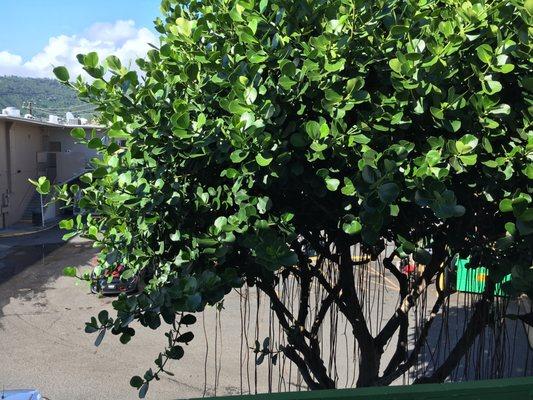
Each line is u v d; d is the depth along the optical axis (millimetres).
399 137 2775
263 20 2855
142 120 3018
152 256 3357
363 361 3854
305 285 3945
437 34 2592
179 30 3072
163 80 3139
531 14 2451
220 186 3002
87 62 2996
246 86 2670
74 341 12609
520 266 2551
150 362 11250
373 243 2500
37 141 36344
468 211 2873
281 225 2805
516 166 2596
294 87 2707
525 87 2436
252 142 2562
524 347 7070
